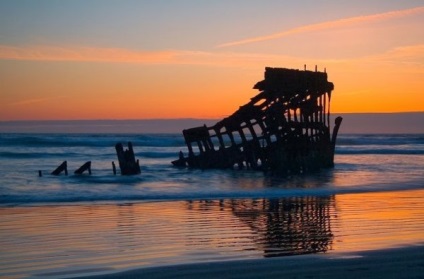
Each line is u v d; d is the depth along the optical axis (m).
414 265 12.17
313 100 42.66
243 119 42.72
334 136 45.59
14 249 15.22
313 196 28.00
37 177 36.22
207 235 17.31
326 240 16.27
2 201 25.48
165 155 60.88
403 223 19.25
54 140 76.62
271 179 36.44
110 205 24.47
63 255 14.49
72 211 22.56
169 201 25.98
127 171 38.31
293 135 42.28
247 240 16.45
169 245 15.74
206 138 44.22
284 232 17.80
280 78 41.16
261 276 11.47
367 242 15.82
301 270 11.88
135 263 13.60
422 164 50.34
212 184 33.06
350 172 41.78
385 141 101.62
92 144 77.69
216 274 11.72
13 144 75.06
